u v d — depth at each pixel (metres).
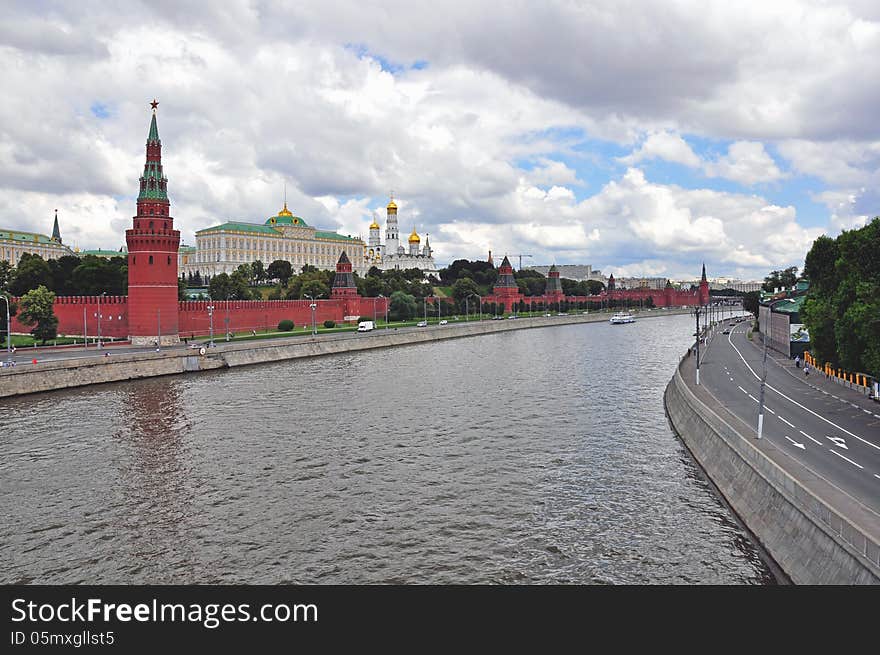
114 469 51.69
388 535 39.38
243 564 36.00
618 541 38.06
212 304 145.62
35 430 64.12
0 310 132.88
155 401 79.75
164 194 129.75
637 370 109.56
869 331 62.22
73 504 44.44
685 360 100.25
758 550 36.22
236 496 45.88
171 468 52.00
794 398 68.38
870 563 26.53
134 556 37.00
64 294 164.88
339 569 35.44
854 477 39.09
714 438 50.81
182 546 38.16
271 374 105.00
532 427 65.75
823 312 82.25
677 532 39.03
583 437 61.53
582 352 141.12
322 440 60.53
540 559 36.16
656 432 63.47
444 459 54.44
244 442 59.75
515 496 45.59
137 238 126.50
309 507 43.78
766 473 38.81
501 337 186.50
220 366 111.44
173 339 130.12
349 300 197.50
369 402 79.19
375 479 49.41
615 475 49.88
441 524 40.91
